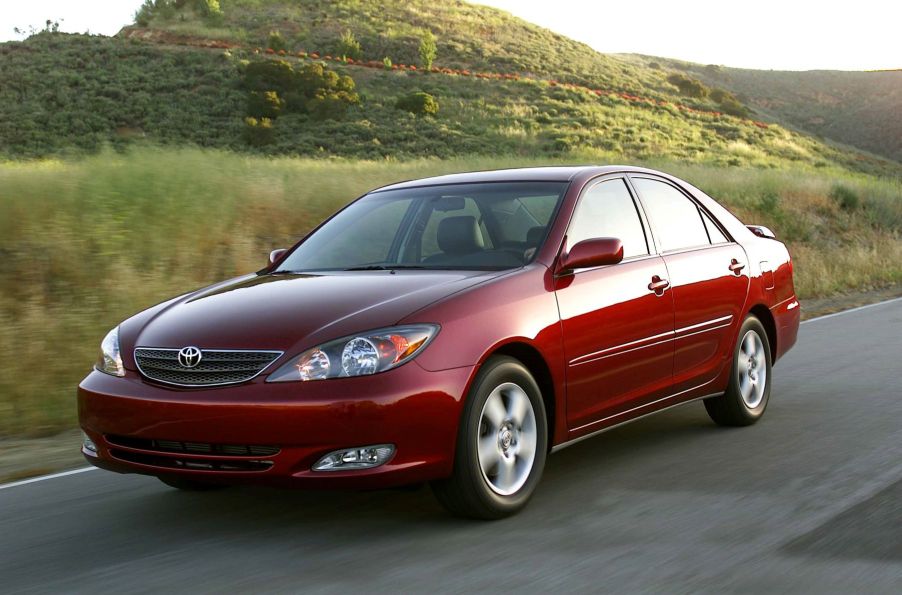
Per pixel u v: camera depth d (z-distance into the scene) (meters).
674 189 6.52
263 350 4.36
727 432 6.55
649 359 5.64
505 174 6.00
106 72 66.38
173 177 14.87
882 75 141.38
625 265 5.63
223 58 71.19
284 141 54.50
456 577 3.85
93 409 4.64
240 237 13.59
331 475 4.20
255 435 4.21
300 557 4.16
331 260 5.72
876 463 5.59
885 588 3.61
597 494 5.09
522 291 4.88
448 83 73.44
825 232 24.66
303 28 97.25
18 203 12.08
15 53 70.06
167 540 4.48
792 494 4.98
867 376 8.55
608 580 3.77
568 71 91.06
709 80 143.50
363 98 64.38
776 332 7.07
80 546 4.42
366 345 4.30
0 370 8.11
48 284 10.62
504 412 4.69
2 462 6.36
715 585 3.68
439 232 5.57
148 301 10.45
